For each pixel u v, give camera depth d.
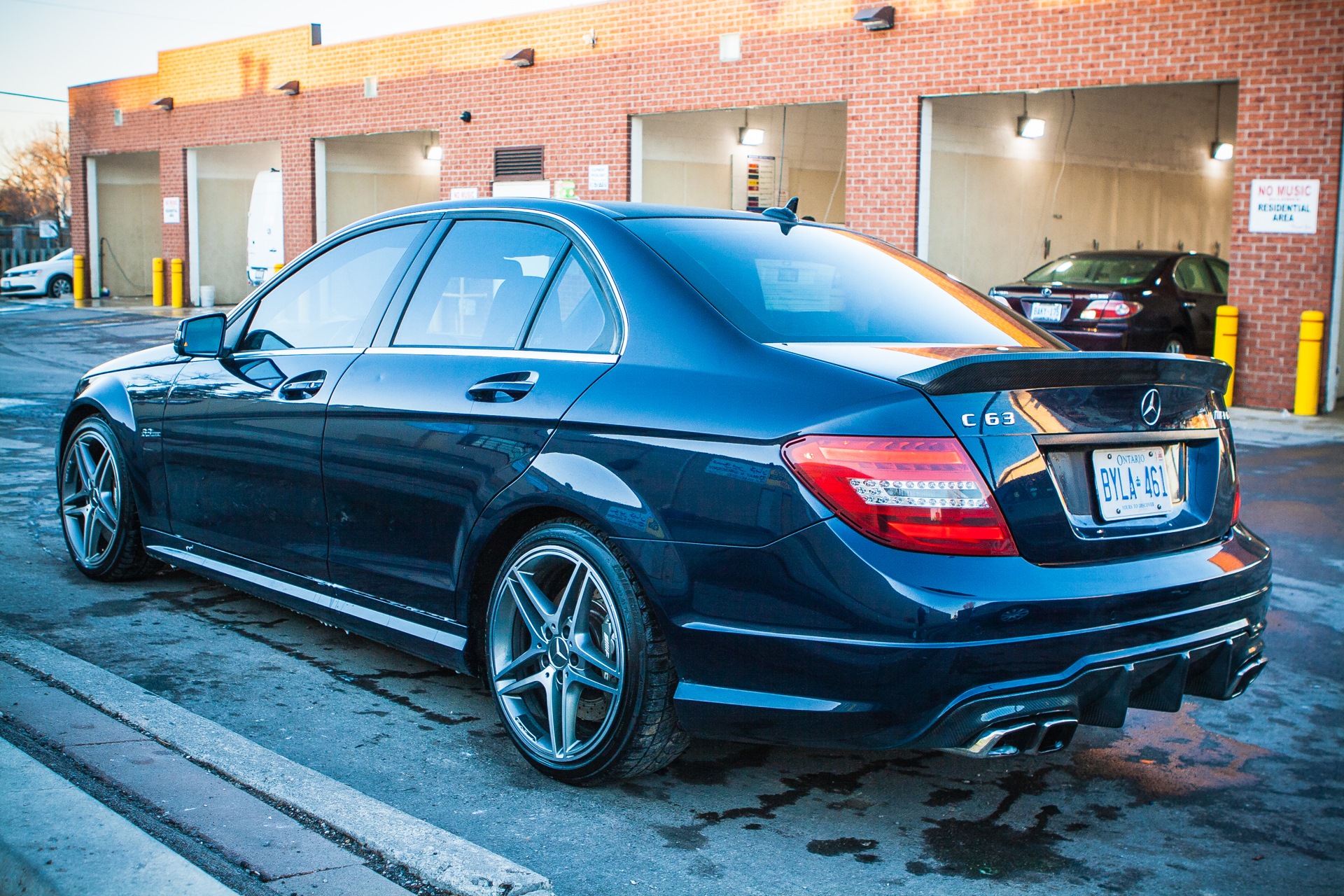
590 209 3.27
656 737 2.82
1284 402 12.10
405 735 3.32
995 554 2.45
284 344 3.96
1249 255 12.19
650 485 2.72
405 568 3.37
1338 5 11.38
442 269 3.54
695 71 16.64
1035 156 19.06
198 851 2.42
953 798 3.03
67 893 2.17
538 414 2.98
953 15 14.04
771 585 2.53
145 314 23.73
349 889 2.29
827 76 15.27
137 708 3.24
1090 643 2.51
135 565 4.71
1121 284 12.64
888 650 2.40
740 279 3.06
